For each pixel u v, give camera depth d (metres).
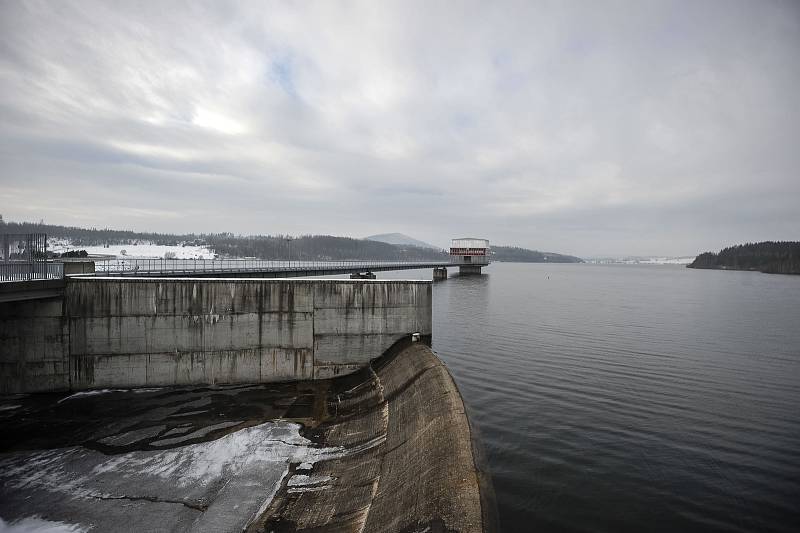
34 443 25.34
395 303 37.16
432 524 14.72
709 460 22.36
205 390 33.91
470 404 29.47
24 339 32.78
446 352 43.59
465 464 16.94
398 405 27.06
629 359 41.16
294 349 36.00
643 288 134.38
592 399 30.55
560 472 21.16
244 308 35.22
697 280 190.00
